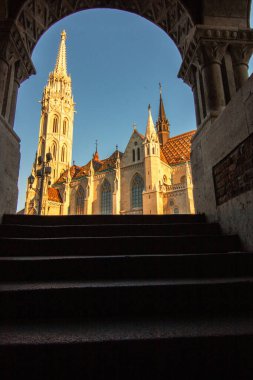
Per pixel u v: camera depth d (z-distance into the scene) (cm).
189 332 197
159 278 302
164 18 694
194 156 620
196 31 560
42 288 246
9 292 240
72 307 244
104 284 263
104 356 181
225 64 579
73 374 178
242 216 384
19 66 586
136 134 5125
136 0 672
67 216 498
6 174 495
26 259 304
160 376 181
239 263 323
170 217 520
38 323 222
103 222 499
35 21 605
